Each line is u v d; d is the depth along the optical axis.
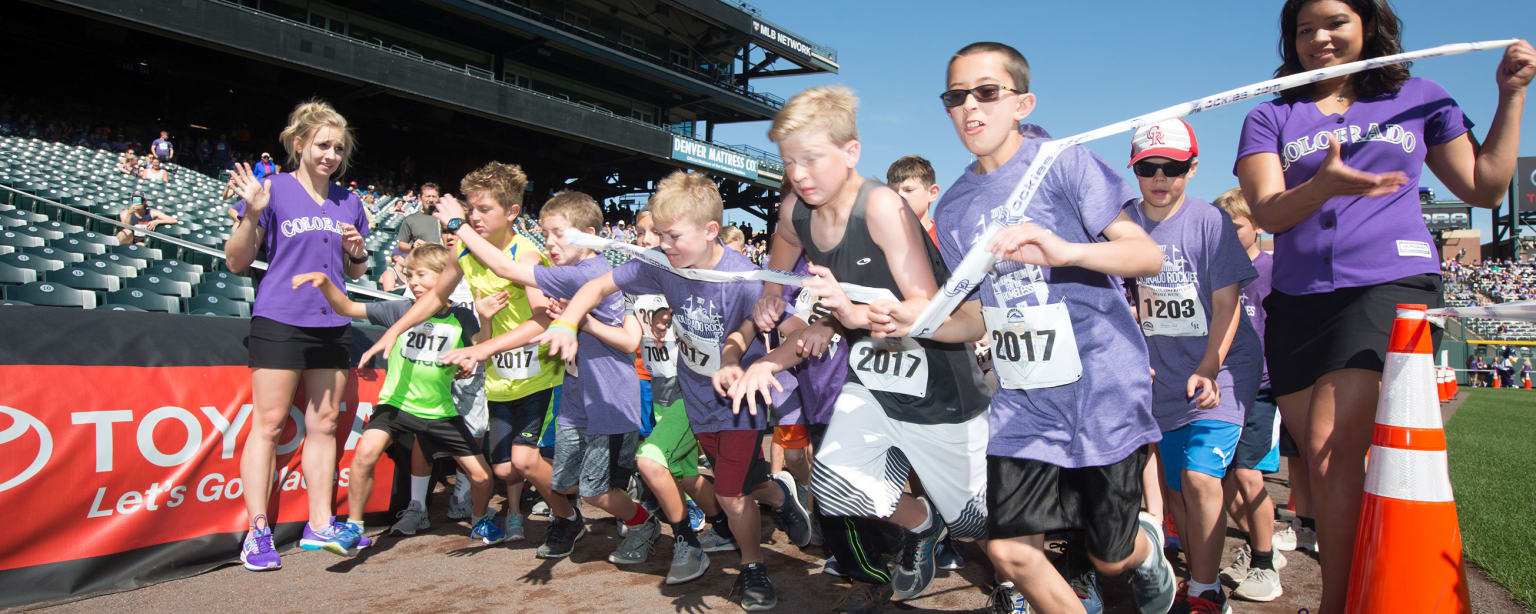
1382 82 2.21
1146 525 2.30
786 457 3.91
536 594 3.12
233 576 3.34
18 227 7.68
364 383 4.25
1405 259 2.13
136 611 2.89
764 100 38.47
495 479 5.30
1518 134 2.06
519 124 25.89
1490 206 2.18
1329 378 2.18
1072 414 1.99
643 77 32.38
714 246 2.95
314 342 3.41
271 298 3.33
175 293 6.58
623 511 3.52
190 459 3.43
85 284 6.27
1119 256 1.80
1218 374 2.62
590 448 3.43
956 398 2.42
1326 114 2.27
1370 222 2.16
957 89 2.04
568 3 30.50
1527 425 10.06
